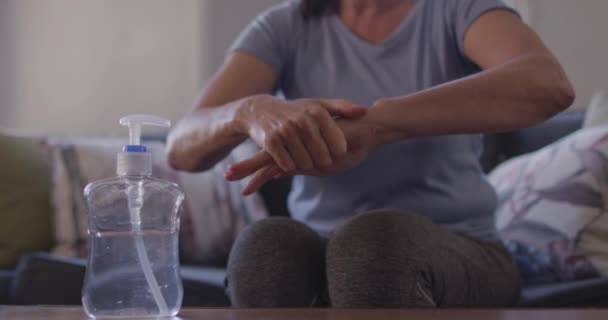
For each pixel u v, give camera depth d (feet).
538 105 3.30
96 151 7.03
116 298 2.12
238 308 2.35
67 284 4.92
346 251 2.81
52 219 6.76
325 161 3.05
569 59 8.90
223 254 6.86
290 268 2.97
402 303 2.72
